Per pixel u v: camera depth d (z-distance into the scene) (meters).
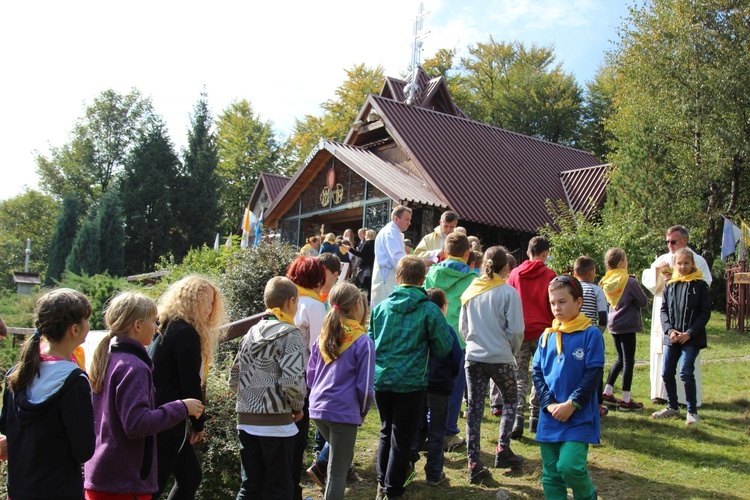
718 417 7.17
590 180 21.89
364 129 21.86
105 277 13.48
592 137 49.66
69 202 43.25
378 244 8.14
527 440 6.48
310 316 5.01
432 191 18.67
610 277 7.61
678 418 7.10
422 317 4.90
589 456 5.91
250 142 60.56
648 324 15.12
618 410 7.57
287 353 4.12
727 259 20.33
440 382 5.29
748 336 14.17
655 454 5.95
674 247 7.47
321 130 47.78
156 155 47.84
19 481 3.09
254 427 4.11
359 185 20.61
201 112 50.19
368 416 7.74
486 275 5.60
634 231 16.19
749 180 23.97
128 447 3.45
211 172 49.09
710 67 22.33
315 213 22.84
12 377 3.18
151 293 11.15
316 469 5.18
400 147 20.77
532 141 24.31
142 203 46.62
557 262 15.95
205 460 5.14
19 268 56.91
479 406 5.47
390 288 7.97
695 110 22.55
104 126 56.03
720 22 22.77
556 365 4.28
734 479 5.31
